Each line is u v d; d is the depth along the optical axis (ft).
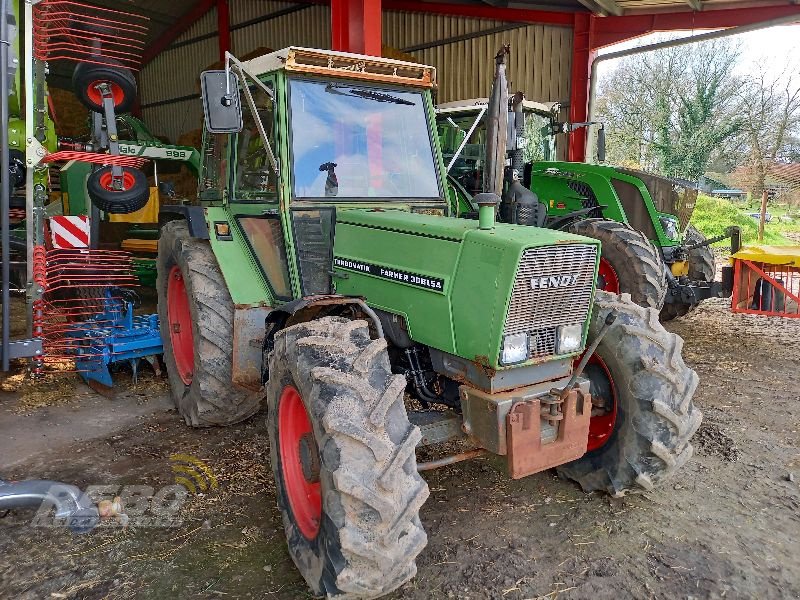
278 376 9.22
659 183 22.98
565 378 9.89
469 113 24.80
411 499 7.44
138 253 25.39
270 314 10.61
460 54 41.96
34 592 8.69
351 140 11.92
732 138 76.79
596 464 10.96
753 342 22.30
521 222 21.35
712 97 76.23
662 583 8.89
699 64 76.43
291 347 8.82
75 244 15.61
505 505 10.97
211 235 12.71
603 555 9.53
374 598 8.16
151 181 31.32
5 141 11.10
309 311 10.87
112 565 9.30
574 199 24.77
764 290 19.81
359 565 7.32
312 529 8.66
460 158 25.22
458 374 9.66
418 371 10.70
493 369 9.00
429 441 9.53
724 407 15.88
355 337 8.73
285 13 47.03
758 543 9.91
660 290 19.69
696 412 10.43
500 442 8.95
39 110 13.61
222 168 13.69
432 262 9.73
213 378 12.92
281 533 10.12
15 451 13.08
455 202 20.26
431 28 42.80
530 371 9.46
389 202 12.13
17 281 15.80
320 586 7.88
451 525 10.33
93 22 14.92
